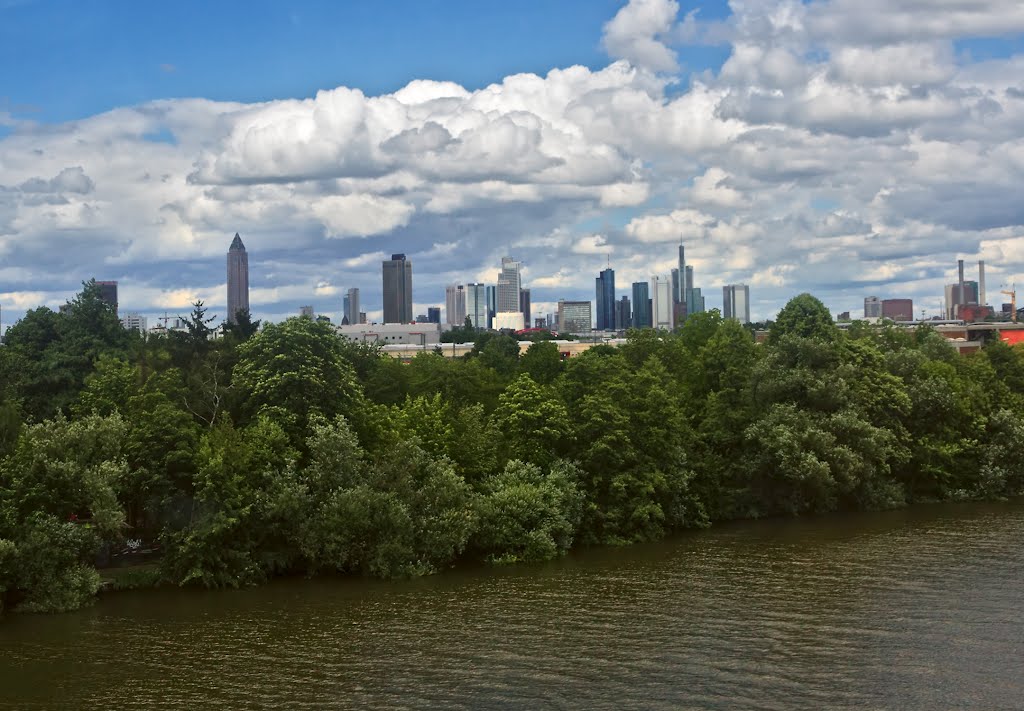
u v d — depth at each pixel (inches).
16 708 2413.9
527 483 3951.8
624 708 2358.5
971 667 2583.7
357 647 2817.4
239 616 3115.2
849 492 4778.5
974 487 5162.4
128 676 2610.7
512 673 2598.4
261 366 3892.7
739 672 2576.3
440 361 5002.5
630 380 4522.6
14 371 4557.1
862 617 3021.7
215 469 3380.9
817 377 4928.6
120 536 3361.2
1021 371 5836.6
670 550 4028.1
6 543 3024.1
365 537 3582.7
